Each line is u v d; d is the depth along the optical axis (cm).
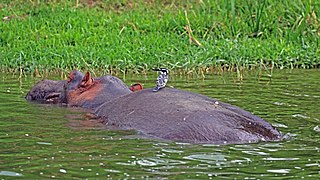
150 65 4647
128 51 4956
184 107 2486
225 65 4716
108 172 1966
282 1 6116
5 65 4547
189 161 2084
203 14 5981
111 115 2644
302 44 5388
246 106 3105
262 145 2295
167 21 5828
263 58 4922
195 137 2327
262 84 3862
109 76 3081
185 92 2677
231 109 2542
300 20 5747
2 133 2438
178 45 5272
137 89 3052
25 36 5409
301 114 2911
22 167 2008
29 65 4541
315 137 2445
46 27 5703
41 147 2236
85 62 4572
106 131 2464
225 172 1984
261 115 2883
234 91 3569
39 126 2558
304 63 4884
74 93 3012
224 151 2205
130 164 2044
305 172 1998
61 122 2628
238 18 5884
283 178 1939
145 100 2623
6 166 2017
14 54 4784
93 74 4338
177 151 2189
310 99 3316
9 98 3222
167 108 2509
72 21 5838
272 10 5997
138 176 1930
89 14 6091
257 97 3372
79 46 5088
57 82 3194
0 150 2195
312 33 5609
